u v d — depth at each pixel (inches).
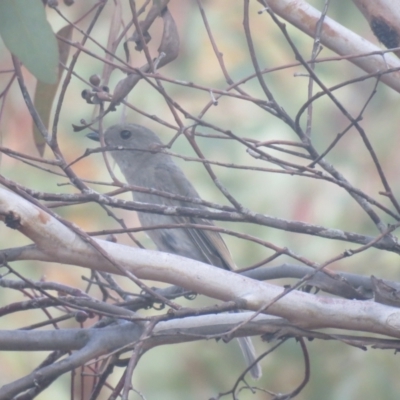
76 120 522.9
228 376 465.1
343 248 482.0
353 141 540.7
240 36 535.5
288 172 229.1
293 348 455.5
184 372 465.4
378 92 561.3
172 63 535.8
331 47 264.1
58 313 476.7
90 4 520.1
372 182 514.9
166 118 522.6
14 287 250.1
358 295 243.8
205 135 229.6
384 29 259.8
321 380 447.5
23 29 193.6
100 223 505.4
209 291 216.7
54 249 207.9
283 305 218.5
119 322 250.5
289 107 534.3
